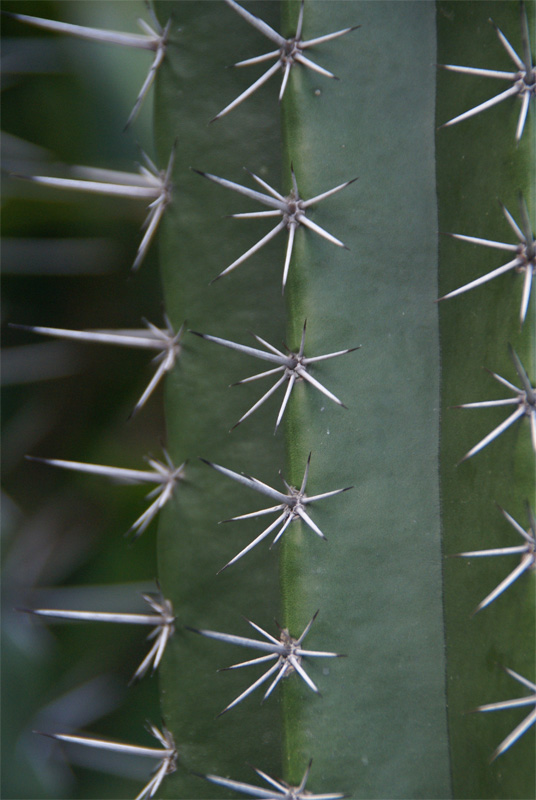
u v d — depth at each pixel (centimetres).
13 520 58
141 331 55
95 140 58
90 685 57
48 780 56
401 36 51
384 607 51
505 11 49
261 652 53
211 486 53
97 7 58
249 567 53
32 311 59
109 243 58
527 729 49
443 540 51
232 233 52
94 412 60
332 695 50
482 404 49
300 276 50
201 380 53
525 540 49
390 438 51
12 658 57
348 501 50
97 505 58
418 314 51
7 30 57
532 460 49
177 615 53
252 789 50
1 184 57
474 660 50
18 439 59
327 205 50
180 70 52
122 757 57
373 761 50
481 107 49
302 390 50
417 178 51
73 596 58
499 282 49
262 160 52
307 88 50
